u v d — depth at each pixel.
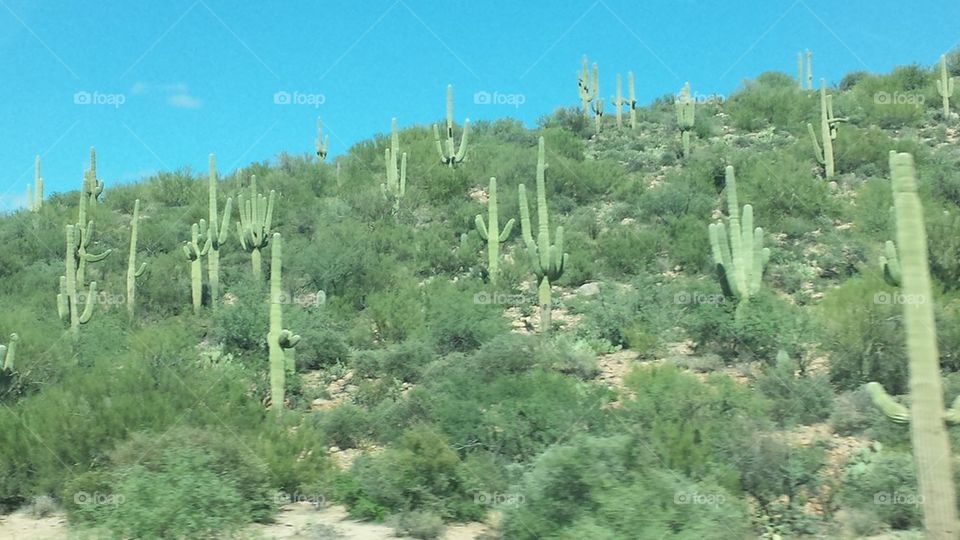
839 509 9.85
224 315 21.12
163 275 27.05
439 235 29.83
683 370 16.14
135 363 15.29
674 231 26.80
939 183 26.47
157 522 9.72
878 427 12.03
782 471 10.12
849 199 28.48
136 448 11.49
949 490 7.99
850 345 14.66
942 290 16.66
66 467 12.45
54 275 29.61
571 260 25.11
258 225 25.78
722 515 8.80
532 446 12.02
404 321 20.33
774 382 13.92
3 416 13.09
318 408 16.45
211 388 14.44
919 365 8.20
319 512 11.74
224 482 10.73
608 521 8.52
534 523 9.06
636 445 9.61
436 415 13.41
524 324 20.94
